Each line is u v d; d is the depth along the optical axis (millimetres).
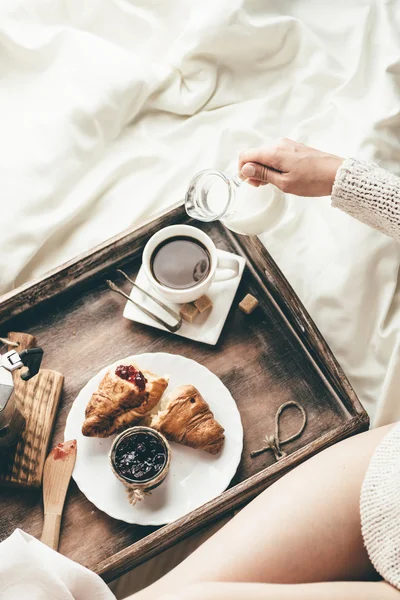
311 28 1675
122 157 1641
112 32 1689
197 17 1627
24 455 1223
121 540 1196
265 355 1340
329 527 1006
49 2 1629
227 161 1646
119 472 1152
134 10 1658
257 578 980
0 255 1503
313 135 1640
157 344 1339
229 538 1018
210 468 1230
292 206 1589
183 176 1629
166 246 1298
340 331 1508
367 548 976
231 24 1606
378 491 971
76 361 1323
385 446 1009
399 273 1549
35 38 1621
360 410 1245
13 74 1650
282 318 1361
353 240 1525
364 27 1643
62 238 1591
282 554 991
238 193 1250
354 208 1204
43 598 923
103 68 1602
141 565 1343
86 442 1231
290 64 1696
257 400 1309
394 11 1651
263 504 1048
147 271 1273
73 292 1364
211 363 1333
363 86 1637
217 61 1675
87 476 1211
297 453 1204
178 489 1214
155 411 1256
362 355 1509
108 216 1606
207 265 1290
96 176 1612
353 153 1569
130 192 1625
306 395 1312
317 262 1548
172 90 1659
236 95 1708
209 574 980
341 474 1040
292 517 1013
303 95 1678
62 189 1570
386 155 1575
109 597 974
